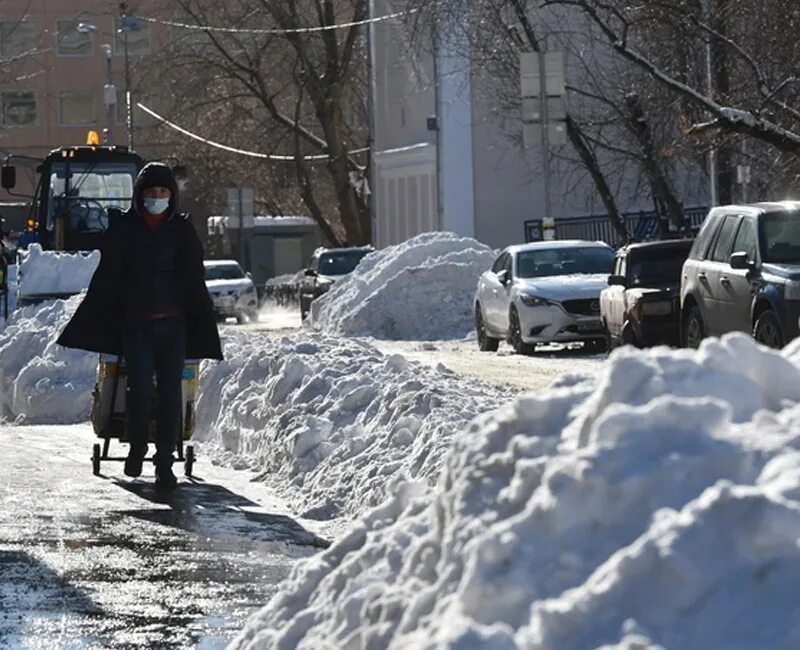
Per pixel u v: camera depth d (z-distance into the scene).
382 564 14.40
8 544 27.72
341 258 128.75
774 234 57.56
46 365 55.50
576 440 12.74
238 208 141.75
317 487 33.31
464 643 10.80
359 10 163.75
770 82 84.88
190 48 170.50
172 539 28.44
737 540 10.81
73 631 20.91
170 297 34.53
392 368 41.25
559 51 87.88
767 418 12.31
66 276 82.00
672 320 68.94
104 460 37.31
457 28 123.44
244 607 22.48
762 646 10.35
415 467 30.59
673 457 11.69
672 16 83.50
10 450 42.38
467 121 148.88
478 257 107.12
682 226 107.94
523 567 11.64
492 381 62.25
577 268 84.81
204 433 46.12
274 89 183.62
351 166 179.88
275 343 48.06
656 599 10.83
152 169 34.34
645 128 105.62
